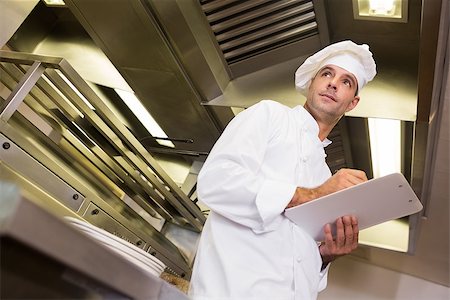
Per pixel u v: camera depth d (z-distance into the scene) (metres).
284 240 1.18
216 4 1.94
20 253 0.43
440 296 4.04
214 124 2.36
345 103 1.37
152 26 1.90
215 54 2.10
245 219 1.16
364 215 1.23
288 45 2.12
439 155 2.49
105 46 2.09
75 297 0.50
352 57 1.42
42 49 2.41
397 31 1.91
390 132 2.19
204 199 1.19
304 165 1.29
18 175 1.63
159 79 2.16
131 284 0.56
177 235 2.86
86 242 0.48
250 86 2.19
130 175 2.30
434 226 3.21
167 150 2.79
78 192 1.84
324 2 1.91
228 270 1.13
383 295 4.13
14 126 1.74
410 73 1.95
